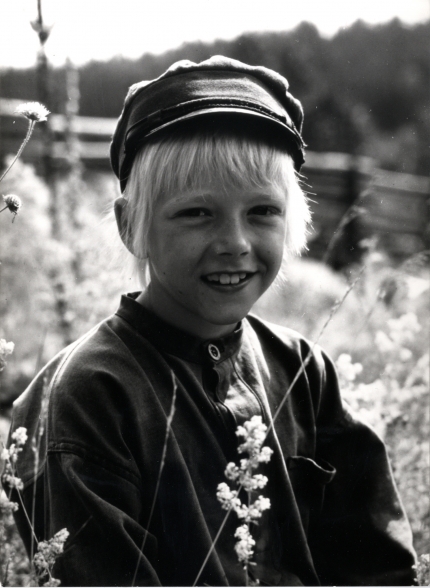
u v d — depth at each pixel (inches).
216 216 50.8
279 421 57.0
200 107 51.0
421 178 240.8
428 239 187.8
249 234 51.6
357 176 262.2
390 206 235.0
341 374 79.7
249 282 52.1
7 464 45.6
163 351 53.3
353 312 141.5
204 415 52.5
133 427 49.8
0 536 48.4
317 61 199.5
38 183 143.7
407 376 99.0
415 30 188.7
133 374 51.4
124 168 55.6
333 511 61.3
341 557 61.1
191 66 53.7
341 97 228.7
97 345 52.9
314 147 268.2
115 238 63.6
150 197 52.2
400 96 228.8
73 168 150.9
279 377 59.2
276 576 52.9
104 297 118.5
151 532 49.7
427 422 89.2
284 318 144.3
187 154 50.5
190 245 50.4
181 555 48.9
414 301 123.6
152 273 54.7
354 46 199.0
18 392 124.4
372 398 85.6
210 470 51.3
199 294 51.1
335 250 190.5
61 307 121.0
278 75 56.5
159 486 49.2
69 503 47.3
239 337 56.5
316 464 57.6
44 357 124.9
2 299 127.7
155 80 54.1
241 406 53.5
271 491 53.9
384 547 60.5
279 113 53.3
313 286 156.0
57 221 140.6
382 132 251.1
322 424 62.4
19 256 129.4
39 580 48.1
